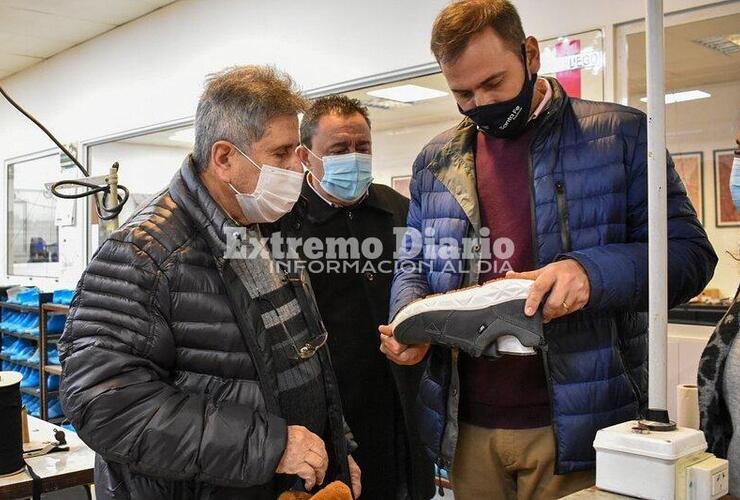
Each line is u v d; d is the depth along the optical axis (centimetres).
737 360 120
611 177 123
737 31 201
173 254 112
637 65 220
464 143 141
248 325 116
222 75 122
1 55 529
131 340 107
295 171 122
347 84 317
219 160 119
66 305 410
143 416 103
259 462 105
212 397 112
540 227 128
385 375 189
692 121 214
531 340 106
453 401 136
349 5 314
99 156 505
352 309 189
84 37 483
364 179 191
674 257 114
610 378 124
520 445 132
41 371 432
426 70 286
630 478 86
